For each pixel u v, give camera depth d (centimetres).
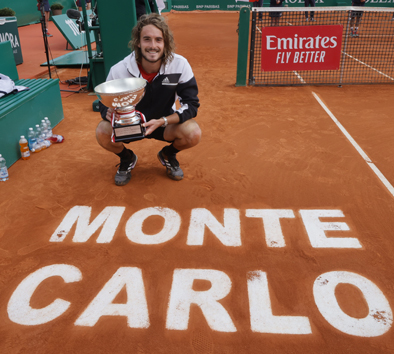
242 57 735
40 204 343
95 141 488
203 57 1077
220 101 660
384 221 317
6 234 301
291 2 2139
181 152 450
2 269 264
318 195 357
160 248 286
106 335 215
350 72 871
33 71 855
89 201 348
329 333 216
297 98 677
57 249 285
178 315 228
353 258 274
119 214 328
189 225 313
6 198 352
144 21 298
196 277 257
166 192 363
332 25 692
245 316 227
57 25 1074
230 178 389
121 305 235
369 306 234
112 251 282
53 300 239
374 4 1947
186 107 331
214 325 221
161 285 250
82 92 717
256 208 337
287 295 242
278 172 402
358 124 543
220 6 2434
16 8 1634
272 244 290
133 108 309
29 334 216
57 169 409
